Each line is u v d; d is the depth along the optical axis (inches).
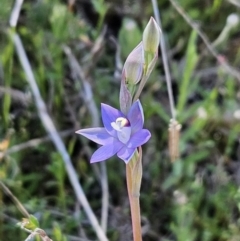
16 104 21.4
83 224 19.7
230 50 23.3
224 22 23.8
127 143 13.6
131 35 20.9
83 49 22.6
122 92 13.7
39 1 21.9
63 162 19.4
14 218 19.3
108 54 23.2
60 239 17.1
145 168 20.6
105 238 18.1
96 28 23.7
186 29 23.3
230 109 20.9
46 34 21.8
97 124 20.9
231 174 20.7
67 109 21.7
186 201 19.3
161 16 23.4
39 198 20.1
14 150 19.9
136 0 23.7
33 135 21.2
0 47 21.5
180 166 19.4
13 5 22.0
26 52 22.5
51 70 21.8
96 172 20.3
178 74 22.2
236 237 19.0
